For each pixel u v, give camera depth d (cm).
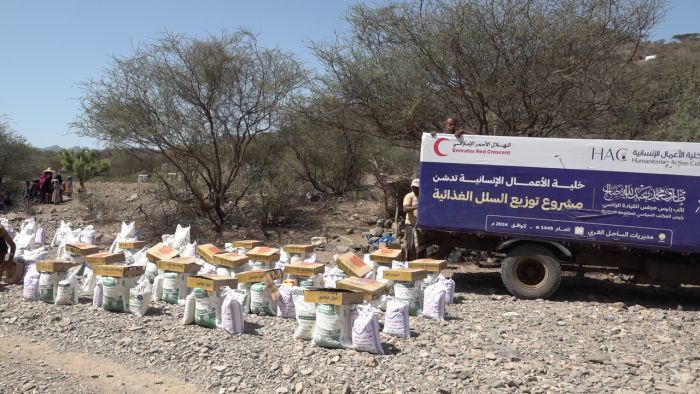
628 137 1531
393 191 1505
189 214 1789
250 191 1842
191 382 571
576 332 788
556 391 561
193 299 737
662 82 1577
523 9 1365
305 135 1969
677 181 945
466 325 791
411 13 1472
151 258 927
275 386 559
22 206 2191
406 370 595
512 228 1005
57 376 578
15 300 852
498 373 599
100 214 1919
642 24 1394
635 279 1014
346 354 632
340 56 1516
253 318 774
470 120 1524
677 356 693
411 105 1439
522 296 1007
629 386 585
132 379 577
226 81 1642
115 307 793
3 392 534
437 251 1076
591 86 1427
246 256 921
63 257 1053
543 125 1478
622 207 964
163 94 1608
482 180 1016
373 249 1448
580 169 980
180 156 1692
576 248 1022
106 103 1564
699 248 937
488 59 1405
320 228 1744
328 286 881
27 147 2923
